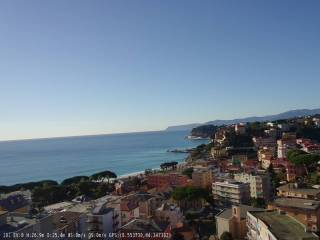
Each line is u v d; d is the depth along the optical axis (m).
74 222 114.31
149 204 152.00
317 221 94.56
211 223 153.75
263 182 194.88
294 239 76.69
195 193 176.00
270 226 86.31
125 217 140.12
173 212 138.88
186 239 125.88
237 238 122.12
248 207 130.38
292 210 99.06
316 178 185.12
